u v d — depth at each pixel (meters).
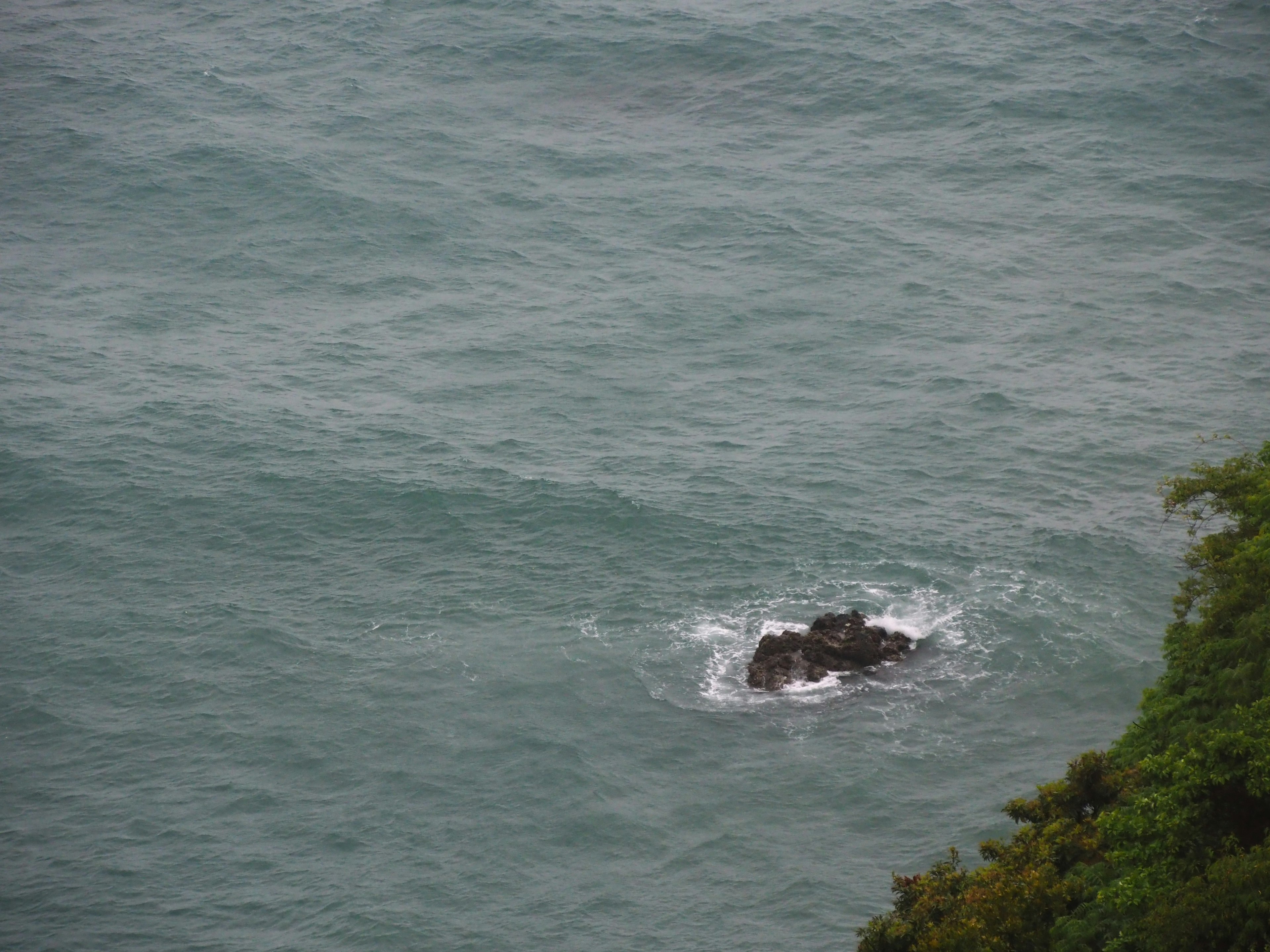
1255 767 126.38
